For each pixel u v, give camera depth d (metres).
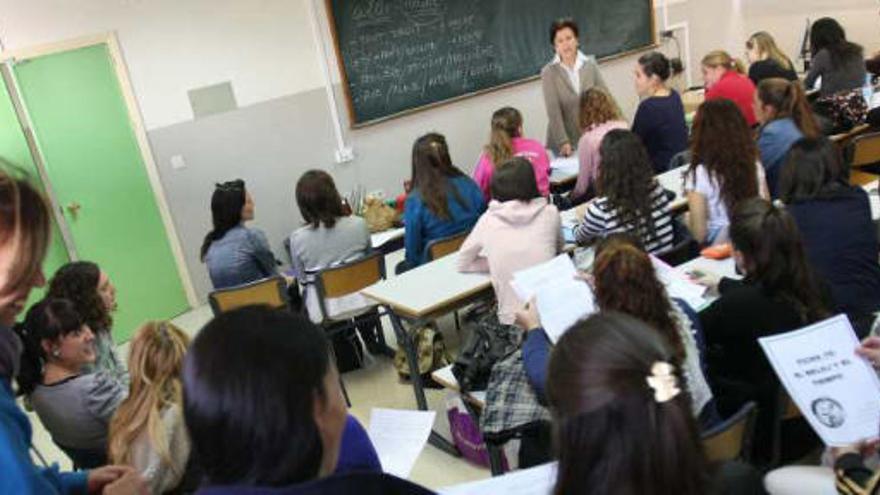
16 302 0.94
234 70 5.46
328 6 5.67
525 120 6.94
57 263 4.88
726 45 8.34
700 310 2.32
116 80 5.02
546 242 2.91
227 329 0.82
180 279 5.49
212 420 0.78
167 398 2.05
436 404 3.46
